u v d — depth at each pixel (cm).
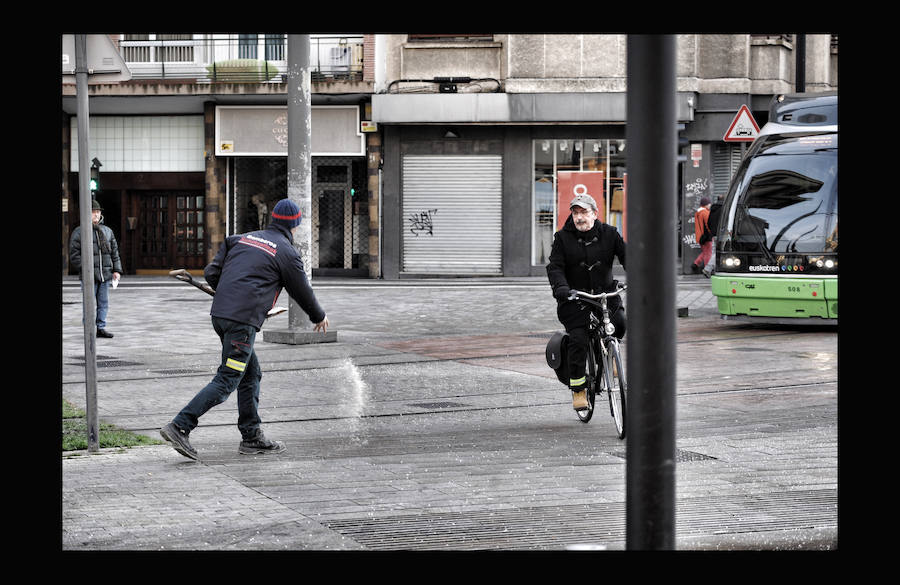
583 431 893
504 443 838
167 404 1040
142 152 3306
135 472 714
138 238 3334
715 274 1688
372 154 3191
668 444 319
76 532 557
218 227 3259
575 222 873
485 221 3200
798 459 752
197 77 3200
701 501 628
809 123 1656
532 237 3194
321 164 3272
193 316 1942
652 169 312
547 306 2103
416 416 977
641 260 315
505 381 1196
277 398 1082
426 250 3219
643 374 318
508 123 3123
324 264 3291
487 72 3150
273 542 538
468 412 998
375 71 3159
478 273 3206
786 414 949
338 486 673
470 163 3191
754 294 1620
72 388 1137
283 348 1489
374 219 3206
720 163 3147
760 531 557
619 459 766
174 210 3328
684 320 1820
